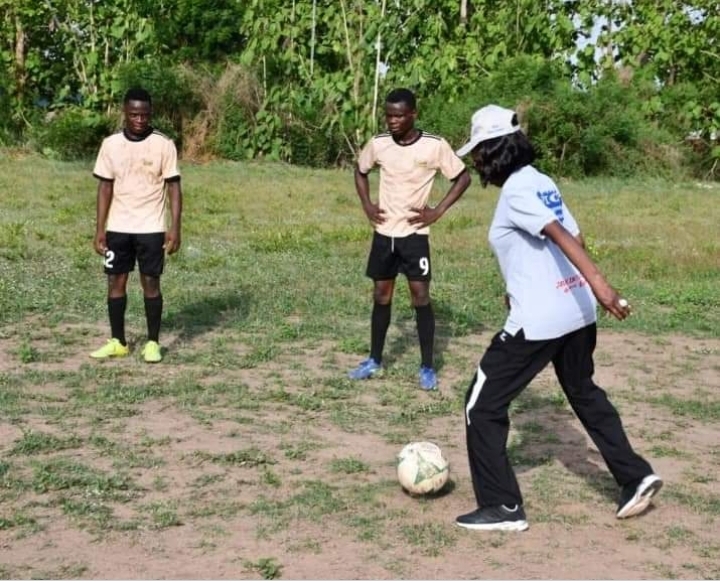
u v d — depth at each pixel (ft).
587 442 19.31
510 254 14.74
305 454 17.94
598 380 24.35
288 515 15.08
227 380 22.84
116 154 23.67
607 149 79.25
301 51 82.58
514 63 79.97
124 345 24.62
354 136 82.02
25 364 23.58
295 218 51.93
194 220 48.93
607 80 81.46
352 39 80.79
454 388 22.99
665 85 89.51
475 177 74.74
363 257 40.34
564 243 13.92
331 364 24.73
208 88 82.53
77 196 56.49
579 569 13.50
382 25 78.54
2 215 48.06
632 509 15.19
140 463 17.11
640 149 80.64
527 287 14.60
